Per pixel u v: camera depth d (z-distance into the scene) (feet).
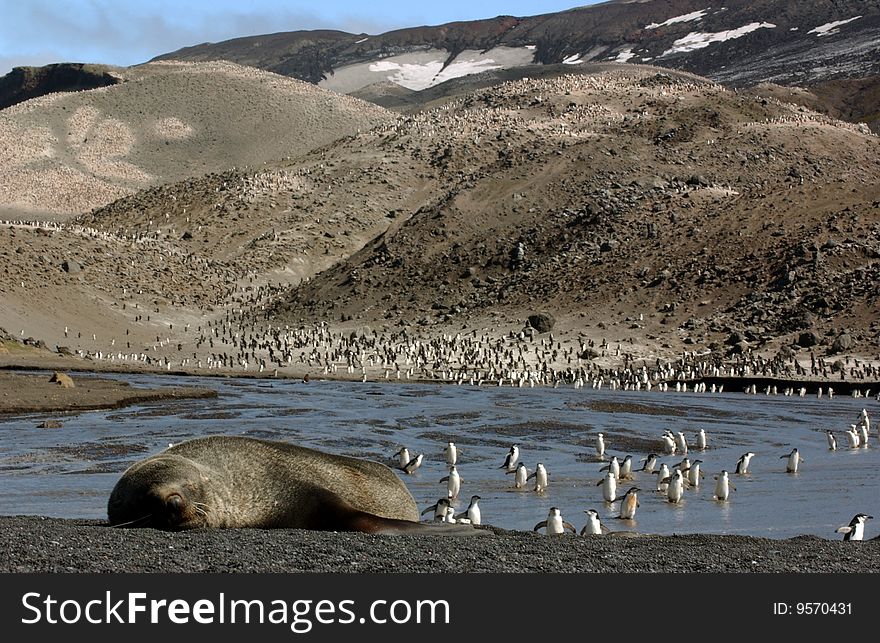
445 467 102.27
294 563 35.17
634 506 72.33
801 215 361.30
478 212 466.29
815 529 67.31
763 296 315.99
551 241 421.59
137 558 34.88
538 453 115.75
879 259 320.29
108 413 152.46
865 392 232.94
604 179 481.46
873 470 104.37
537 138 593.42
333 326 401.08
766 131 541.75
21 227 456.45
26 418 141.90
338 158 652.48
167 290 452.76
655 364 287.48
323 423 140.05
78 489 79.25
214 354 359.87
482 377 277.44
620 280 356.59
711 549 41.96
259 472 44.47
